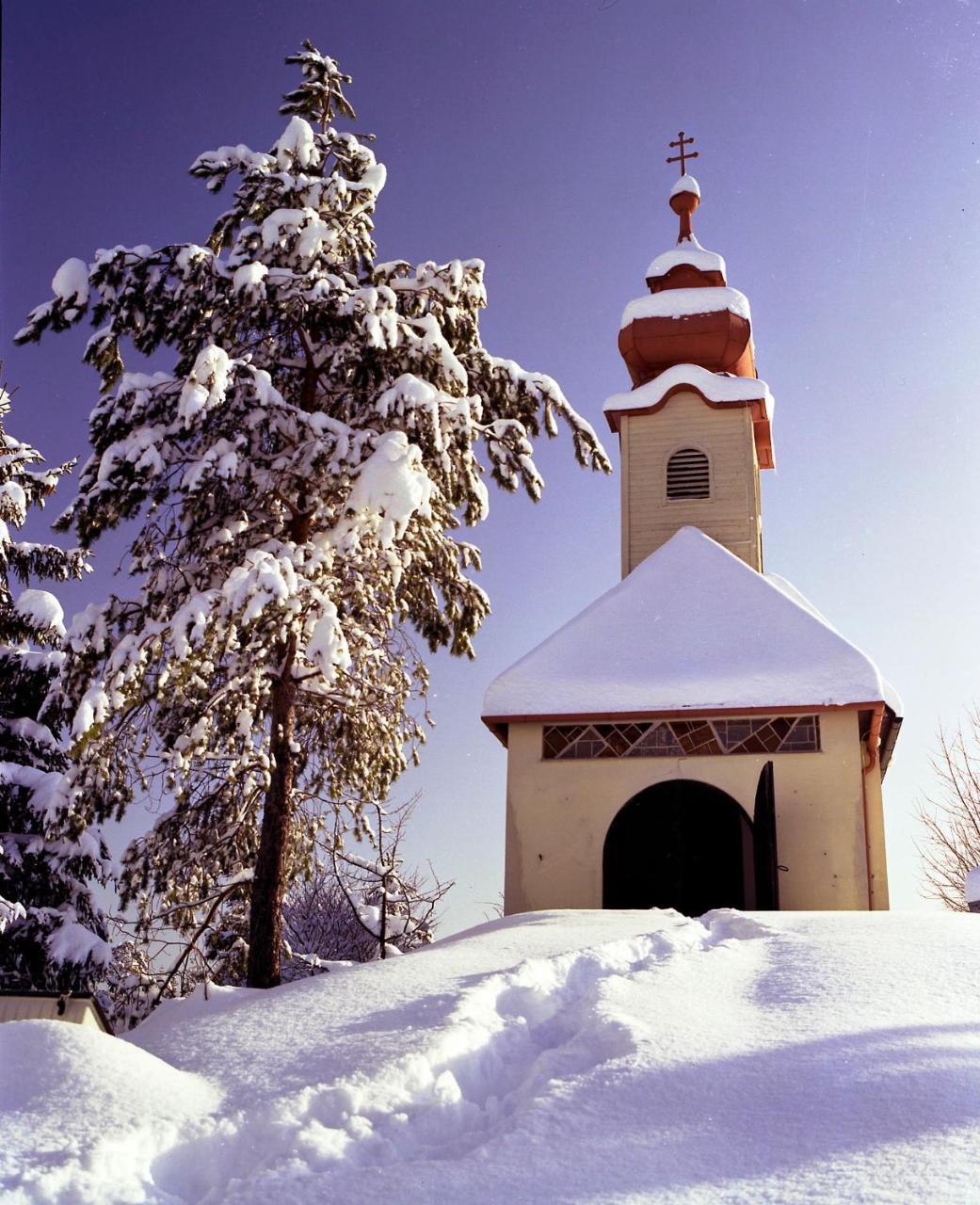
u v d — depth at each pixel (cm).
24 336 1352
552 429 1462
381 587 1309
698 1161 467
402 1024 675
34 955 1831
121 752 1253
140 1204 471
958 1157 445
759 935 914
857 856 1573
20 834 1862
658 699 1677
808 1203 419
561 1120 514
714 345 2338
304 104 1522
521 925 1077
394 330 1285
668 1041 604
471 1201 446
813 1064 555
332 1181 470
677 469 2186
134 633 1240
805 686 1648
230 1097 586
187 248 1324
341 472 1214
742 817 1705
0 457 1988
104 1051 612
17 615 1922
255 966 1240
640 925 1031
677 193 2608
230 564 1259
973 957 757
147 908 1378
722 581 1862
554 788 1692
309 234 1314
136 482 1266
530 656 1795
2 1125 527
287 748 1297
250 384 1250
